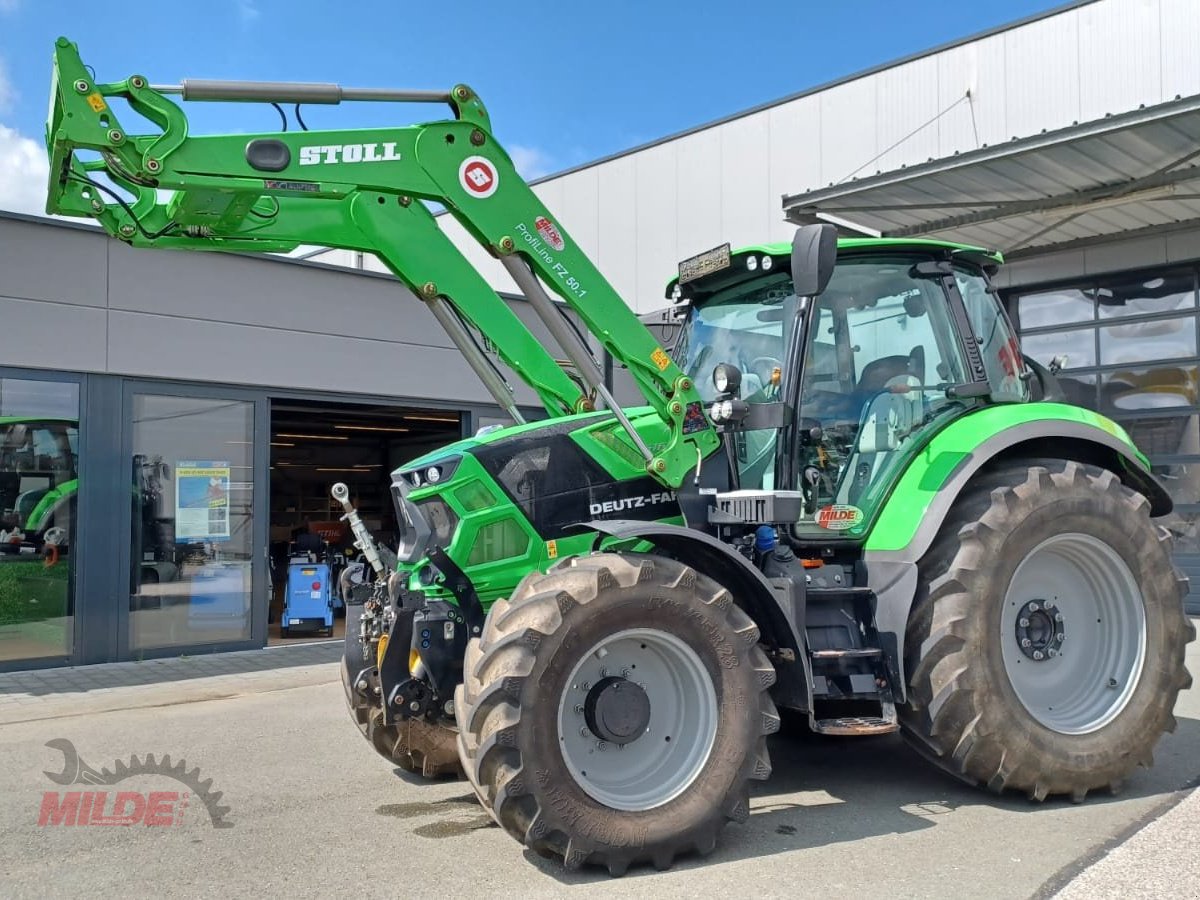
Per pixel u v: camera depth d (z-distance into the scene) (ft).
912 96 42.14
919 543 14.46
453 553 14.02
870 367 15.96
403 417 43.42
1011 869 12.05
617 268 53.21
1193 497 36.63
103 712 22.76
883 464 15.72
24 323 27.27
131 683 26.16
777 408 14.58
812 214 34.63
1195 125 26.27
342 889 11.91
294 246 13.85
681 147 50.65
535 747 11.59
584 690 12.51
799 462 15.19
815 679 13.99
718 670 12.62
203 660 29.66
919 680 14.33
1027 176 30.50
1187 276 36.86
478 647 12.32
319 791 16.19
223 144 12.69
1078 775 14.52
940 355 16.43
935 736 14.33
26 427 27.53
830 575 15.12
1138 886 11.35
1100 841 13.05
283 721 21.62
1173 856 12.32
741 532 14.64
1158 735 15.28
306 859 13.00
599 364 15.34
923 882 11.66
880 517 15.29
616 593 12.18
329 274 33.06
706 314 17.25
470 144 13.78
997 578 14.42
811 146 45.52
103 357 28.55
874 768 16.88
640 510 14.76
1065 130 27.27
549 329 14.17
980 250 16.83
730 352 16.58
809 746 18.51
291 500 53.26
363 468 55.16
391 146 13.43
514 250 13.87
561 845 11.71
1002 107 39.40
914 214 35.14
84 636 28.48
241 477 31.42
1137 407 38.06
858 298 16.06
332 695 24.63
